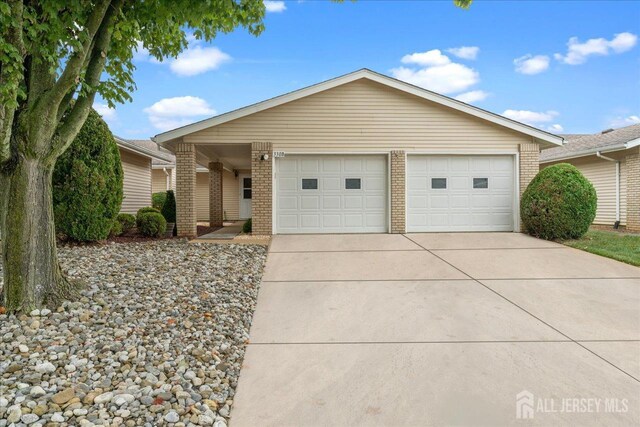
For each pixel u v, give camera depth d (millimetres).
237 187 19578
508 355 3711
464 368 3457
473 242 9328
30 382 2855
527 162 10734
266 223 10328
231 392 3066
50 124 4238
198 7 4637
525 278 6402
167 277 5883
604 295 5578
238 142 10367
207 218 19672
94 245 8625
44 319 3994
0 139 3857
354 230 10648
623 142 12414
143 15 5062
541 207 9586
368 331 4309
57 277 4461
